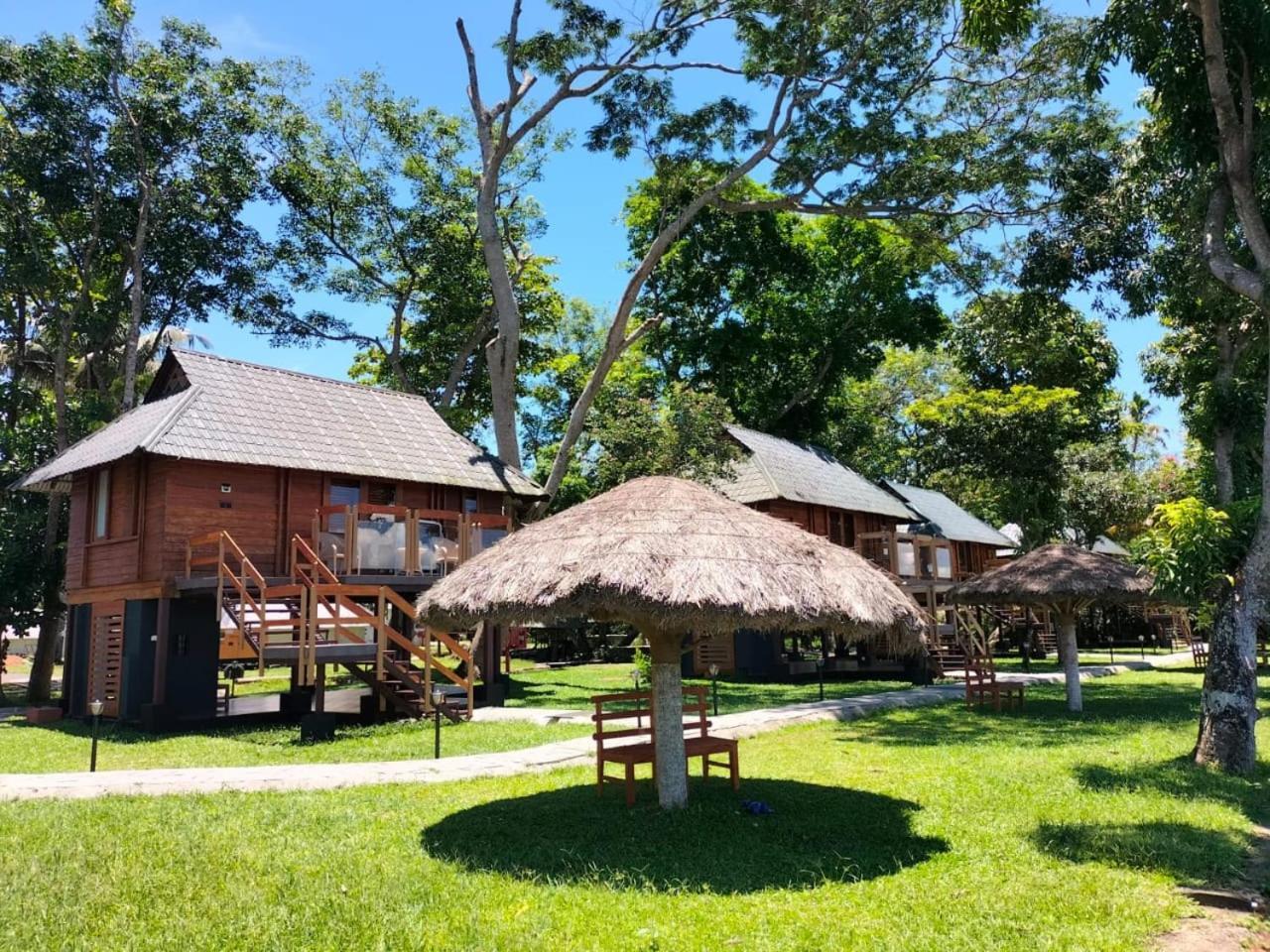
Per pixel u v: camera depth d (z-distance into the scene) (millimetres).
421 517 17453
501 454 24984
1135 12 10969
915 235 24656
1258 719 14492
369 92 31219
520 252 34250
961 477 43875
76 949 5051
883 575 8539
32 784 9469
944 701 18469
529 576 7391
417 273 33125
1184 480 26859
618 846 7105
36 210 27703
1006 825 7711
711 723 14094
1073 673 16359
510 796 9133
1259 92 11320
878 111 22688
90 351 29719
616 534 7527
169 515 16703
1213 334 22125
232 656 14672
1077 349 34531
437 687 17203
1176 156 11961
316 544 16688
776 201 24828
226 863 6656
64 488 21188
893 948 5008
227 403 18375
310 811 8344
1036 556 16391
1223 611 10625
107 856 6789
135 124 27000
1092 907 5641
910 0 21031
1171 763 10531
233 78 29078
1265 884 6137
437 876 6422
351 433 20078
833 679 26016
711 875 6398
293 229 31672
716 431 27141
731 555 7359
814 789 9258
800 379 38781
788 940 5152
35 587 24531
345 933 5285
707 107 24234
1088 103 21391
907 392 50375
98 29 26672
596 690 22188
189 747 13664
